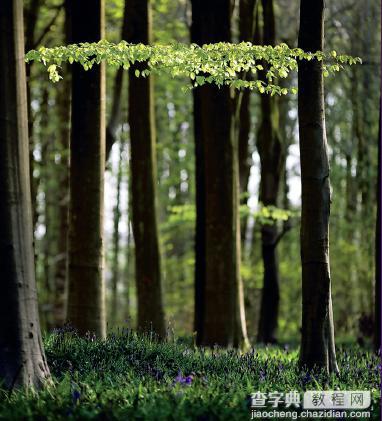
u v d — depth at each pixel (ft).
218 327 55.31
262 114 71.87
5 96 31.09
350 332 95.30
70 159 48.47
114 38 80.59
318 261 37.42
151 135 59.41
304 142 37.68
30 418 25.96
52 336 41.52
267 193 73.05
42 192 104.53
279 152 72.69
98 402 26.76
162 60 37.52
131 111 59.21
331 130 100.78
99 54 37.40
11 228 31.09
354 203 102.47
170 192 121.60
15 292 31.07
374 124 90.07
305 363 37.35
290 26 86.89
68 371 34.27
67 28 61.72
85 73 47.65
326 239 37.55
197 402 27.50
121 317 130.11
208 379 32.58
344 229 104.42
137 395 27.50
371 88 87.30
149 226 59.41
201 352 41.50
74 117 48.06
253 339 82.02
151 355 39.34
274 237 73.67
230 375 34.47
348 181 102.32
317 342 37.29
